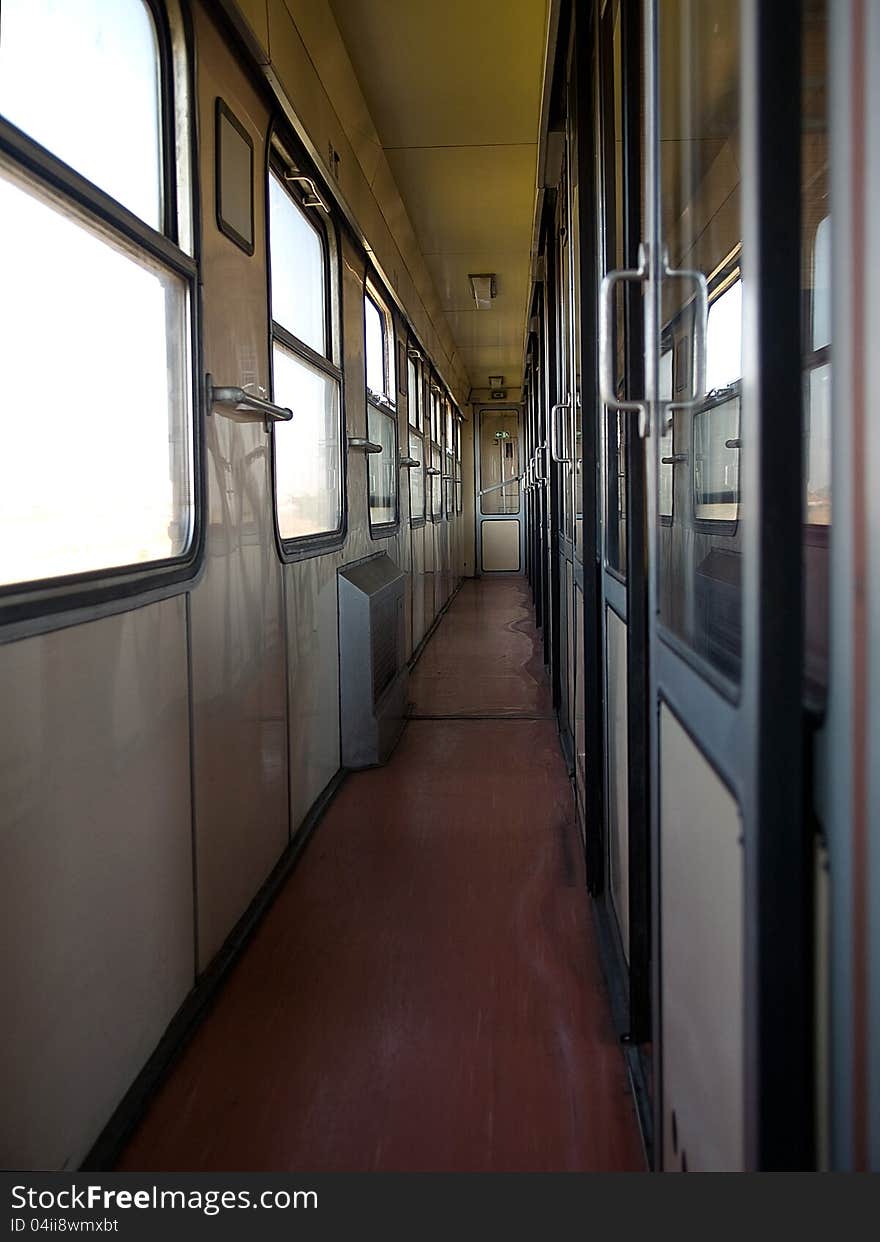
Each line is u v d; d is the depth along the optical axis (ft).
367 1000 8.50
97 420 6.54
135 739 6.96
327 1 13.07
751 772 3.14
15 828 5.18
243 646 9.95
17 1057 5.18
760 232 3.04
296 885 11.21
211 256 8.89
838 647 2.83
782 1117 3.12
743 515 3.32
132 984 6.91
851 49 2.64
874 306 2.55
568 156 13.62
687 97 5.39
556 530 21.15
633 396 7.40
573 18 11.22
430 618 33.12
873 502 2.59
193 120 8.27
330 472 15.52
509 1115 6.77
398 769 16.16
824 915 3.01
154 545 7.73
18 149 5.21
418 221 24.13
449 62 15.25
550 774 15.71
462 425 55.62
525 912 10.36
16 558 5.39
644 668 7.50
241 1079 7.28
